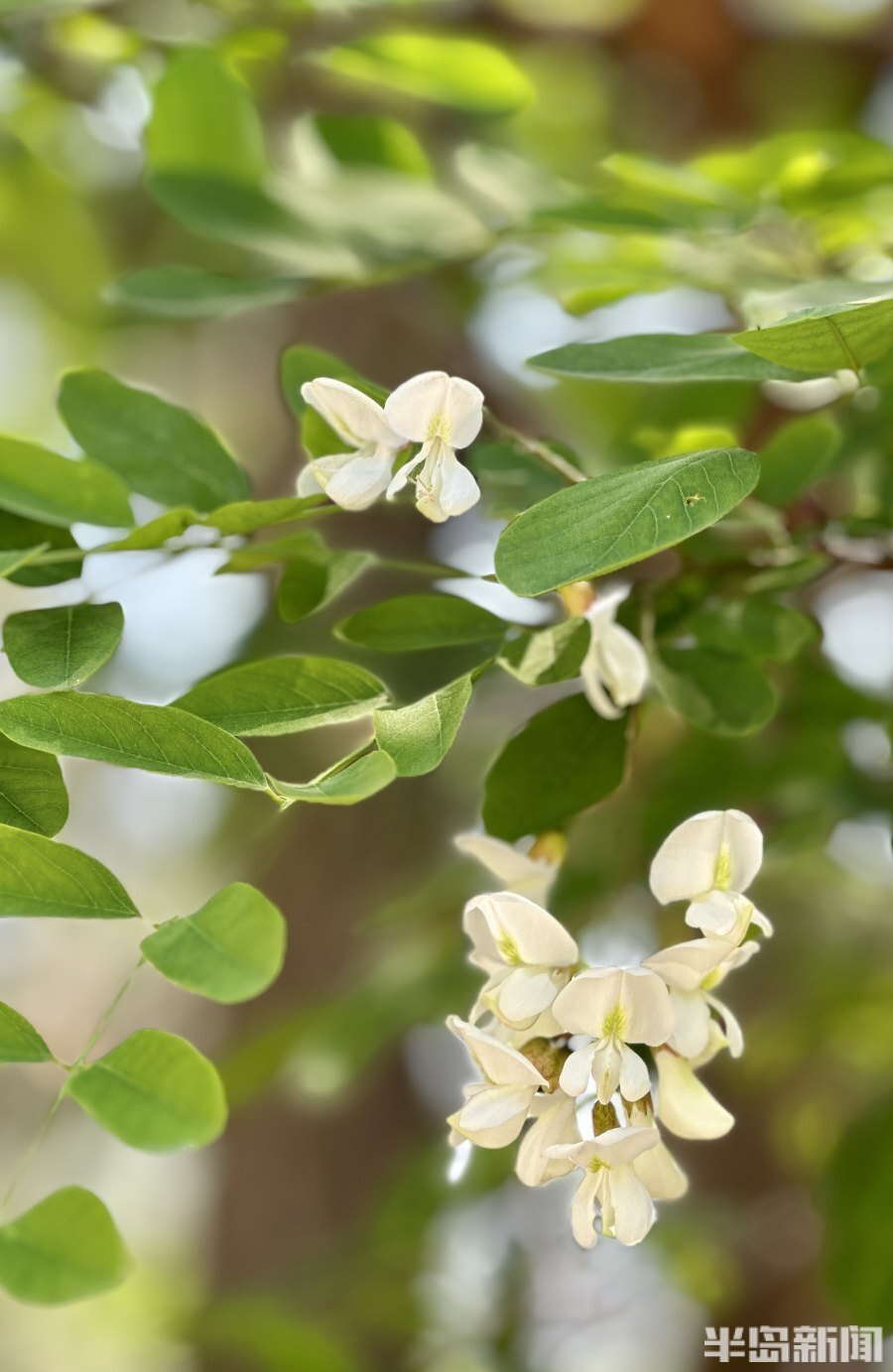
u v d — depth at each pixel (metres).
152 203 1.21
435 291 0.99
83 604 0.61
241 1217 1.27
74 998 1.79
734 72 1.22
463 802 1.15
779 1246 1.16
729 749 0.81
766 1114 1.19
